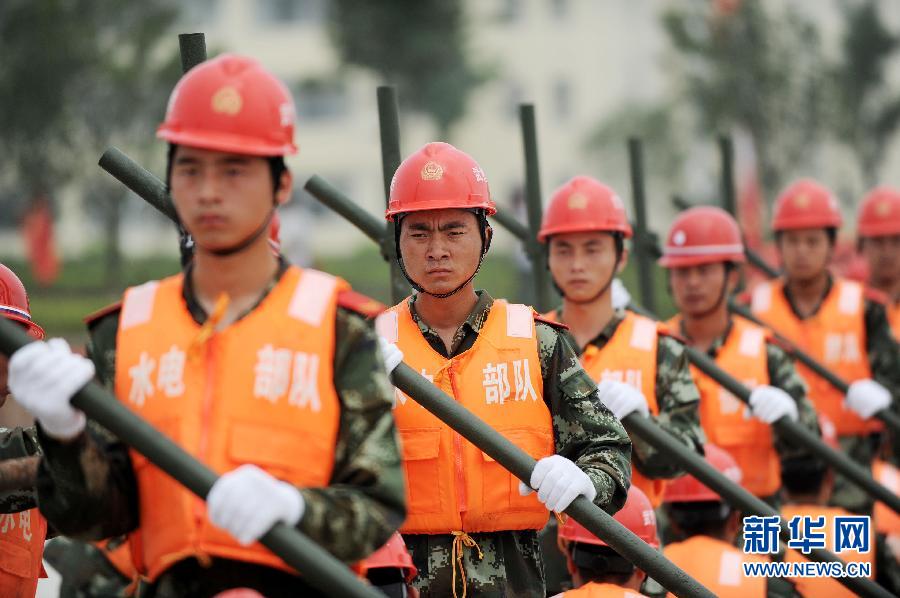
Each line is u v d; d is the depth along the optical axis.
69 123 39.34
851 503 13.54
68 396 5.18
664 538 11.12
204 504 5.44
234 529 5.07
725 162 16.17
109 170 7.64
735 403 11.90
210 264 5.55
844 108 45.34
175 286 5.66
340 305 5.56
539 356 7.86
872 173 47.72
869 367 14.42
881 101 46.38
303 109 68.44
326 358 5.48
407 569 7.34
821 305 14.55
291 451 5.43
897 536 12.60
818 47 45.59
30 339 5.33
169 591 5.54
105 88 39.50
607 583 8.60
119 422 5.22
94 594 10.21
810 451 11.23
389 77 51.06
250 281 5.57
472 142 67.12
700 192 55.25
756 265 16.09
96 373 5.70
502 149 67.38
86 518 5.42
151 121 40.25
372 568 7.26
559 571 10.11
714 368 11.13
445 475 7.77
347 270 53.62
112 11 39.09
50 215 42.47
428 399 7.39
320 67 67.69
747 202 44.47
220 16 67.62
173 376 5.49
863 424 14.27
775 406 11.06
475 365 7.84
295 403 5.44
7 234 58.50
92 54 38.34
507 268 47.62
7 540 7.54
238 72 5.46
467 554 7.81
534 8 67.44
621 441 7.67
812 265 14.49
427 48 50.25
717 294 12.03
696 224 12.02
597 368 9.92
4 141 39.03
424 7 50.50
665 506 10.42
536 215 11.66
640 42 66.81
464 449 7.78
